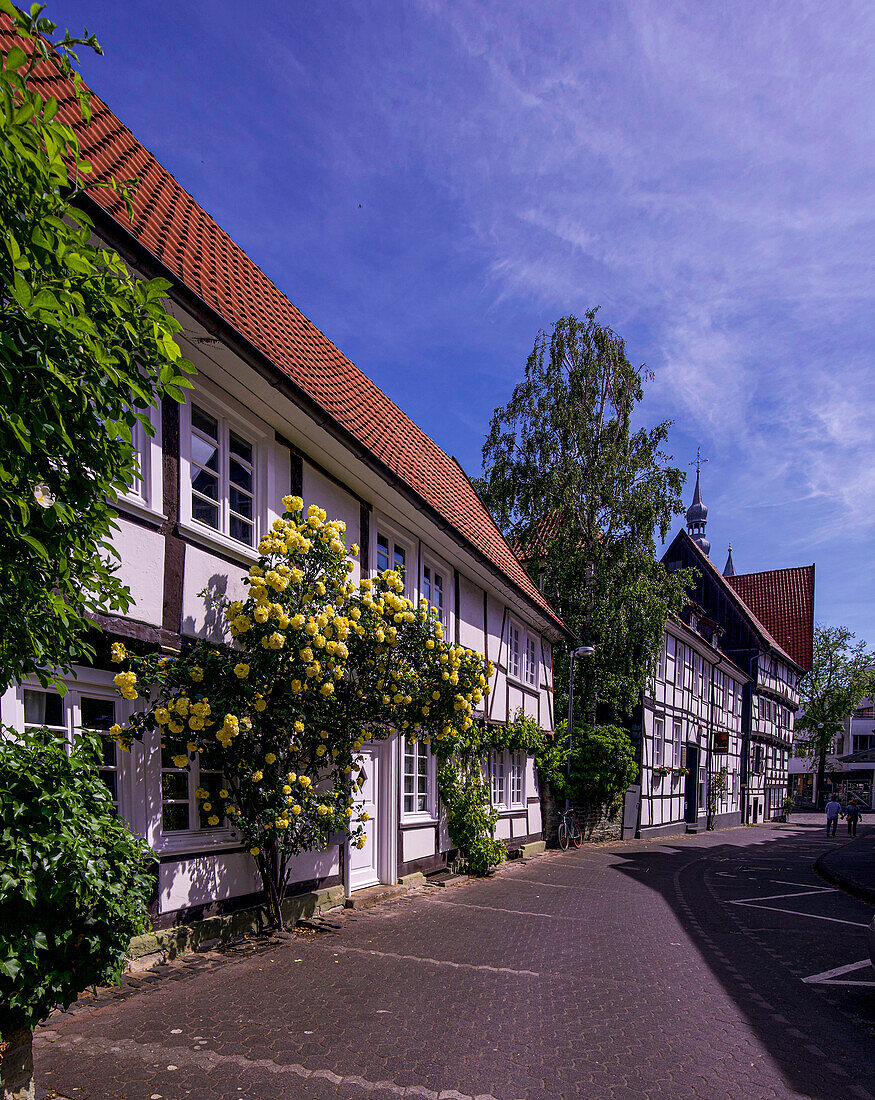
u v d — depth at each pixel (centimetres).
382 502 946
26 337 221
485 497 2131
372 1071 387
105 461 261
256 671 579
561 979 579
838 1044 470
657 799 2392
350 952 617
